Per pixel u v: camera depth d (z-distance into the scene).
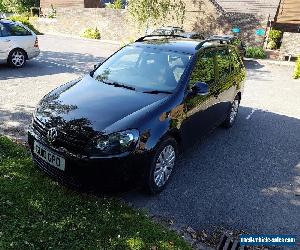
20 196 3.92
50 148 3.84
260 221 4.10
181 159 5.48
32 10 34.66
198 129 5.19
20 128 5.97
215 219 4.05
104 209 3.88
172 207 4.18
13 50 10.79
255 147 6.25
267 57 20.88
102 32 26.38
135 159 3.78
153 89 4.62
